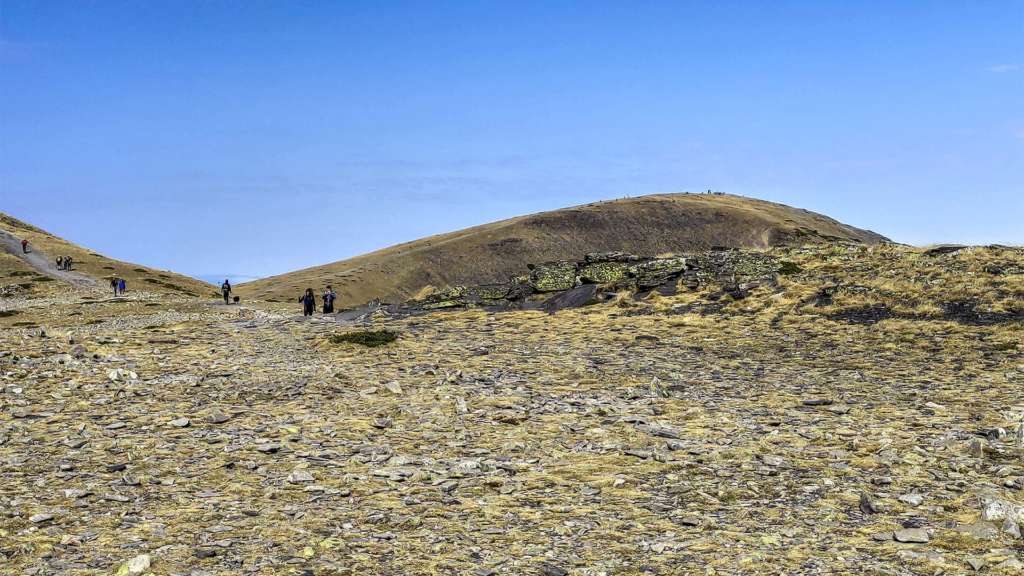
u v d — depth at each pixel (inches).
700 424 657.6
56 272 4803.2
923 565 336.2
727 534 384.2
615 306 1536.7
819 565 339.6
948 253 1685.5
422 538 380.5
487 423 663.8
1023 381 836.6
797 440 592.7
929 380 865.5
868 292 1409.9
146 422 645.3
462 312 1606.8
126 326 1749.5
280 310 2304.4
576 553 360.8
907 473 491.8
